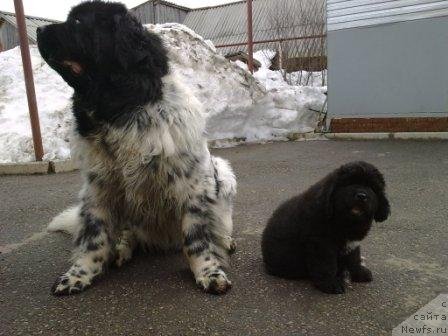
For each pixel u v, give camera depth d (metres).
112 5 1.34
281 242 1.35
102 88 1.33
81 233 1.44
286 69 7.27
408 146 3.72
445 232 1.76
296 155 3.62
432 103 4.02
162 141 1.34
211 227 1.47
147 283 1.38
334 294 1.28
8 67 4.43
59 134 3.64
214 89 4.23
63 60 1.33
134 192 1.42
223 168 1.66
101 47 1.30
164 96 1.38
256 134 4.48
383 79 4.19
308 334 1.07
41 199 2.52
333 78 4.42
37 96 4.08
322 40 7.00
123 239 1.56
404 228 1.83
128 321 1.15
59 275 1.46
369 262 1.50
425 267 1.45
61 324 1.14
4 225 2.06
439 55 3.93
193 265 1.40
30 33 8.64
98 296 1.30
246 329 1.09
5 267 1.54
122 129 1.33
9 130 3.61
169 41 4.21
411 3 3.96
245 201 2.33
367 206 1.20
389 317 1.14
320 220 1.25
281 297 1.26
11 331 1.11
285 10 8.25
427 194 2.33
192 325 1.12
